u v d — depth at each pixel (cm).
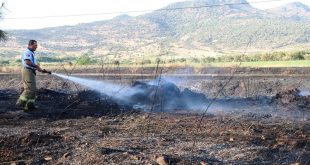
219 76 2794
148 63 4503
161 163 643
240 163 664
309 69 3244
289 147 768
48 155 725
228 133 892
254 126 974
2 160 696
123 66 3978
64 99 1501
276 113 1232
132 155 692
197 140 825
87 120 1081
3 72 4181
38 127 974
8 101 1520
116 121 1066
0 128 957
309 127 975
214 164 653
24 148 768
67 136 851
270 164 662
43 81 2694
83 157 702
